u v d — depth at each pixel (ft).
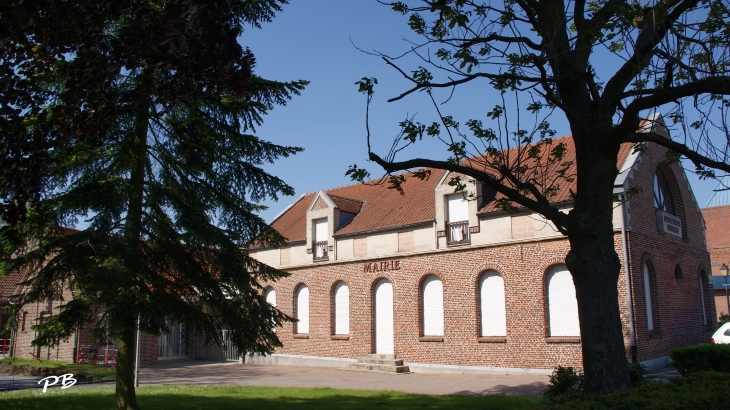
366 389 59.36
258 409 43.47
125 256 36.22
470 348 73.05
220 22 23.98
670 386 22.81
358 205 96.37
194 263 41.78
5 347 104.58
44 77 32.37
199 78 25.76
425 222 79.15
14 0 17.75
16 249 36.11
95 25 23.98
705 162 24.22
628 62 25.03
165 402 47.34
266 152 43.78
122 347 38.65
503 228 71.82
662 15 23.43
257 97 42.93
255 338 42.55
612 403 19.54
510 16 26.53
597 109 25.59
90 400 49.62
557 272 67.46
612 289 24.03
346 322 88.38
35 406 46.11
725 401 20.48
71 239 36.35
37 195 25.44
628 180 66.80
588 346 23.63
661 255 72.43
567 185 66.74
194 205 39.86
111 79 25.89
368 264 85.56
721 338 72.23
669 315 71.87
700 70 25.21
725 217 146.20
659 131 76.13
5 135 22.50
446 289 76.43
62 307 35.37
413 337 79.05
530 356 67.77
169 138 42.29
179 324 40.68
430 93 28.81
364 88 27.43
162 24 23.16
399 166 27.17
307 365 91.56
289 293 96.68
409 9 28.12
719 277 135.74
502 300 71.72
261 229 44.32
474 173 26.66
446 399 49.06
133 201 38.81
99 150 37.93
